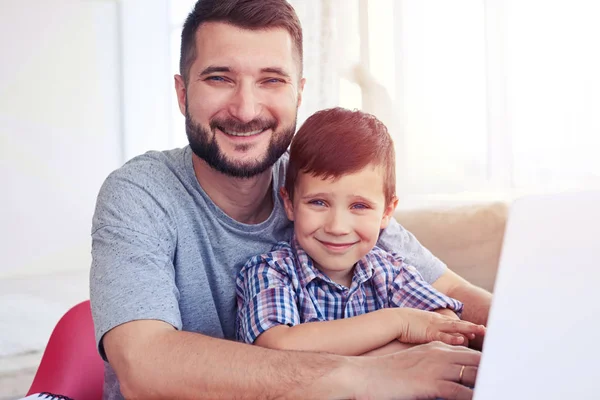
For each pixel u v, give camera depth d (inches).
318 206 40.4
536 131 89.2
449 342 34.8
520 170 91.1
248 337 37.8
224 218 41.8
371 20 112.3
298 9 117.7
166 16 152.9
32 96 139.6
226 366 30.7
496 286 20.5
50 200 142.2
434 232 66.6
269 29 39.6
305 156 40.3
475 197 86.2
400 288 42.9
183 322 41.0
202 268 40.9
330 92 116.6
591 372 17.5
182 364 31.2
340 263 40.9
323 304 41.8
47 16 140.1
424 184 105.0
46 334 96.6
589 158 83.7
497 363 18.6
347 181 39.5
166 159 42.3
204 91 39.5
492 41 93.4
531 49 89.4
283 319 37.5
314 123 41.2
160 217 38.8
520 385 18.0
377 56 112.3
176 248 40.1
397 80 109.3
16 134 138.4
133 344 32.4
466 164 99.7
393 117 109.2
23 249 139.7
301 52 42.7
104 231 37.0
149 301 34.3
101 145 147.0
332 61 116.2
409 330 36.1
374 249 45.4
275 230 44.1
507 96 92.0
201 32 39.7
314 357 30.6
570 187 85.4
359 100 113.7
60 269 143.3
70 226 144.2
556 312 19.0
